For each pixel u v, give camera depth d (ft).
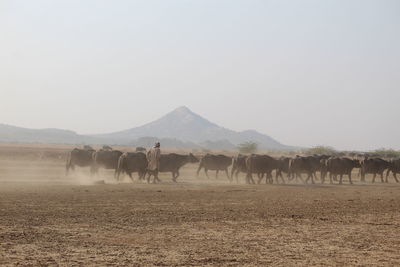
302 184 137.08
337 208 77.41
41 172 158.10
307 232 54.08
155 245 45.37
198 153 388.98
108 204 76.07
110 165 138.31
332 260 40.32
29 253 40.81
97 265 37.17
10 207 69.31
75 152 142.61
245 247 45.19
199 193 97.96
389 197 98.32
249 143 374.02
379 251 44.29
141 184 119.75
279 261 39.65
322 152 346.54
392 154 340.80
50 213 64.44
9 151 260.42
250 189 111.14
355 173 207.21
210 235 51.11
